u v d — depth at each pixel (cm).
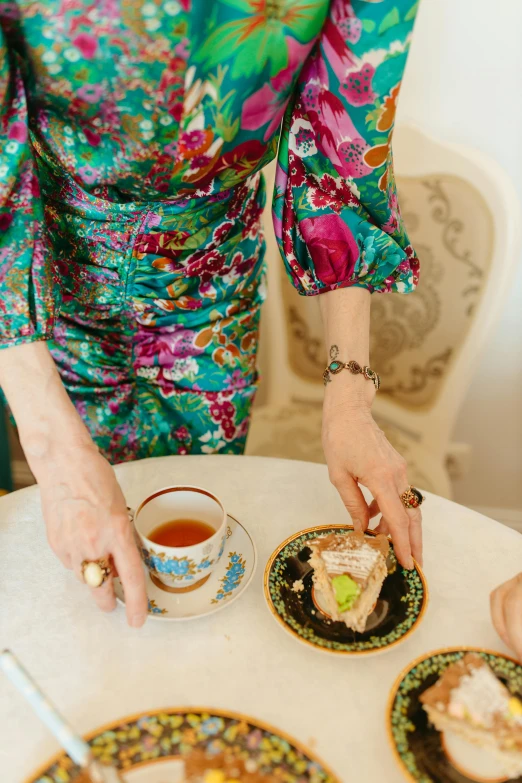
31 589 74
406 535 74
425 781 53
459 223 142
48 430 73
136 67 69
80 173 84
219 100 75
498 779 54
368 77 77
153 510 77
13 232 74
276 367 170
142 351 108
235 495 90
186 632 70
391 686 64
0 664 51
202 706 62
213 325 108
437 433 158
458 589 75
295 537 79
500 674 61
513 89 154
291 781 51
